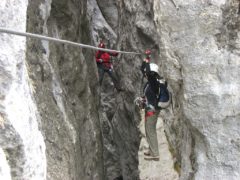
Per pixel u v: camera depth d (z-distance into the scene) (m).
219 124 3.86
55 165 4.91
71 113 6.09
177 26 3.93
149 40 8.34
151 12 8.16
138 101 5.99
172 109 6.16
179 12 3.89
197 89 3.89
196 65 3.88
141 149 6.74
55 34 6.05
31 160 2.75
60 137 5.36
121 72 10.38
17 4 2.87
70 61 6.49
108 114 12.15
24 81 2.96
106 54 10.76
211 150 3.94
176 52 3.98
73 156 5.69
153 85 5.60
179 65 4.01
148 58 5.65
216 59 3.79
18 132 2.60
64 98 5.88
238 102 3.75
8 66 2.64
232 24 3.71
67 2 6.39
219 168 3.92
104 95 12.22
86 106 7.23
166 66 4.10
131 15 9.38
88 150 6.94
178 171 5.86
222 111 3.82
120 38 10.70
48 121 5.05
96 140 7.61
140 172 6.08
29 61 4.91
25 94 2.93
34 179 2.78
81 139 6.54
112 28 13.90
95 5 13.40
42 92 5.09
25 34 2.38
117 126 11.00
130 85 9.52
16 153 2.61
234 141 3.83
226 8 3.73
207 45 3.82
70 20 6.55
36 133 3.00
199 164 4.04
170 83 4.18
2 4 2.68
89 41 8.33
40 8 5.48
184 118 4.18
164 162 6.13
